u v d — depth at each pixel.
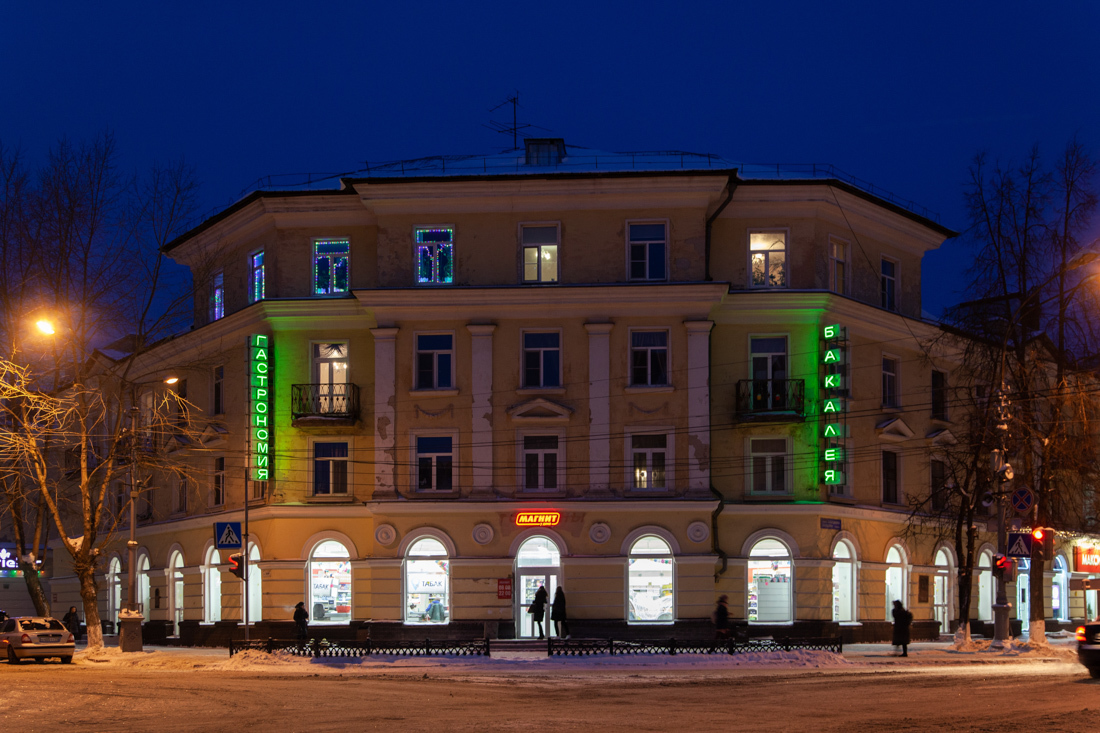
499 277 38.94
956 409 44.31
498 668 27.75
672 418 38.00
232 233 43.25
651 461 38.06
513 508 37.88
